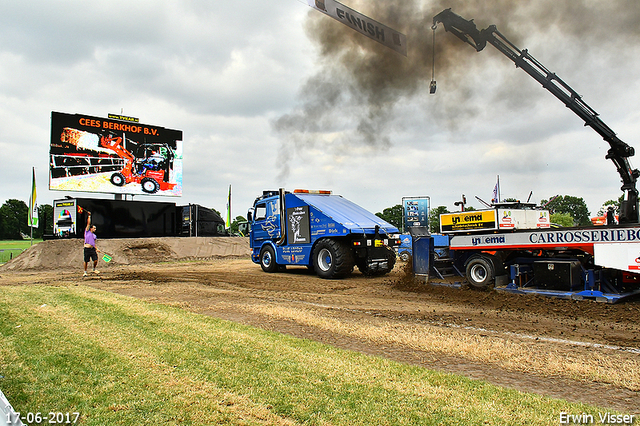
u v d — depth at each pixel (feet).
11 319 22.00
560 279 28.14
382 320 23.21
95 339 18.12
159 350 16.56
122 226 82.28
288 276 46.44
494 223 31.17
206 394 12.35
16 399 11.96
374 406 11.62
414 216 92.32
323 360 15.44
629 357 16.31
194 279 43.91
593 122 32.60
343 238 44.55
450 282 34.22
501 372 14.82
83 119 83.51
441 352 17.04
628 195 32.50
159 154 92.94
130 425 10.52
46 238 81.46
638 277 27.45
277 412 11.26
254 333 19.45
